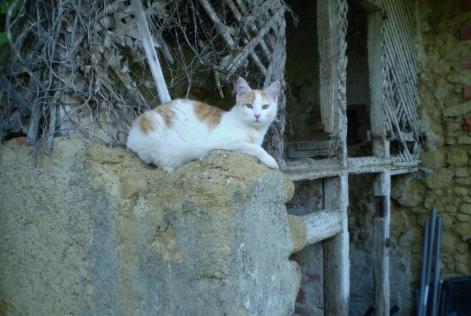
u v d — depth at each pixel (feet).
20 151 7.44
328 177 13.23
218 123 7.17
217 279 5.25
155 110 6.72
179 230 5.54
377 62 15.98
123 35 7.33
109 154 6.48
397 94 16.99
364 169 14.30
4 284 7.87
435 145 17.71
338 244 13.14
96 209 6.37
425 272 16.93
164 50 8.26
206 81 12.56
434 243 17.25
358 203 18.12
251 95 7.59
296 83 20.71
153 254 5.78
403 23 17.38
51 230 6.95
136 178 6.28
